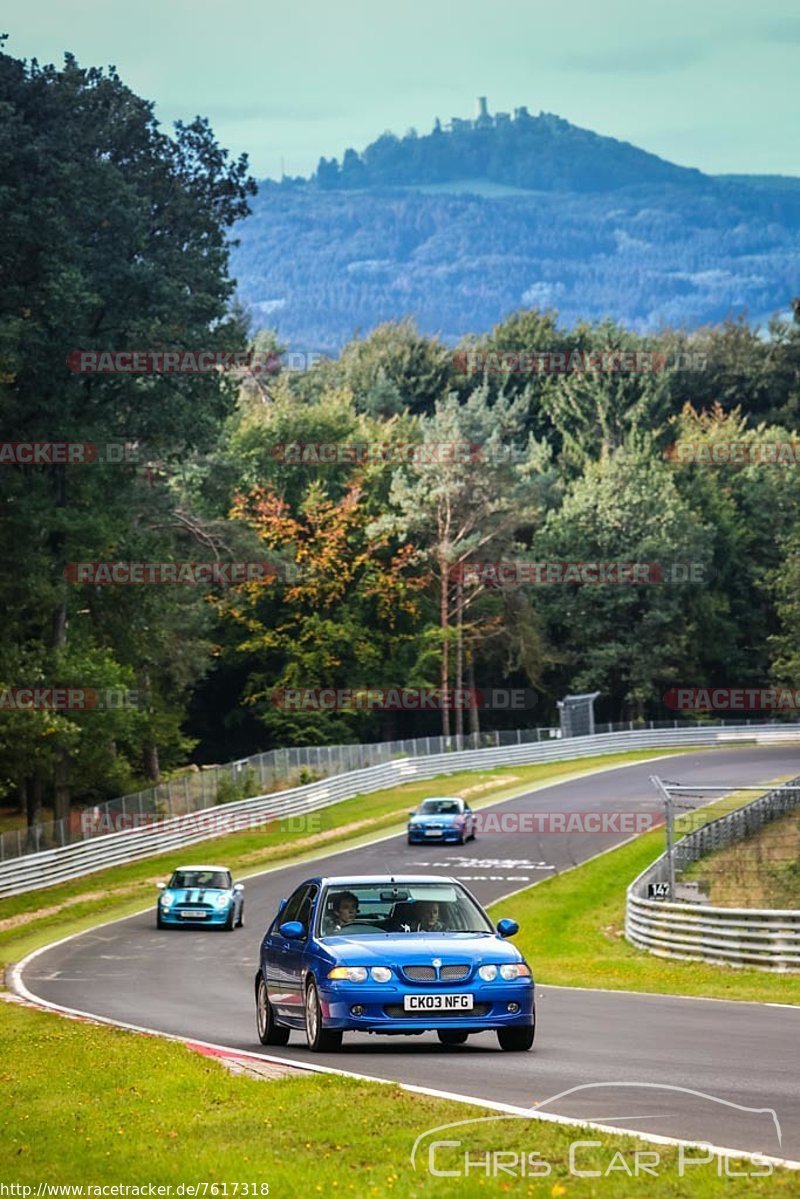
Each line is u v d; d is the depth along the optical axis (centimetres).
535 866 11175
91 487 12631
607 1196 1819
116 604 13575
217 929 8944
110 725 12656
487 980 3341
